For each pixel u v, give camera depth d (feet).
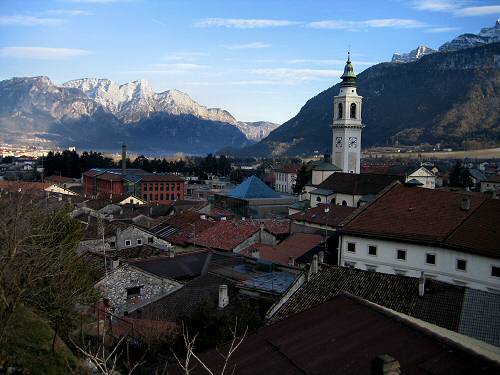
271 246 209.56
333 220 257.96
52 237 97.30
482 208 163.43
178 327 102.63
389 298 107.86
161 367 77.46
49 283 87.04
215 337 92.73
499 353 56.59
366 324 62.80
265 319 110.83
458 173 585.22
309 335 64.13
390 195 185.57
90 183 578.66
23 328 78.59
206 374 62.28
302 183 522.06
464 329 95.09
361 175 360.28
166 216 297.12
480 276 144.15
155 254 188.14
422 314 100.94
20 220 91.91
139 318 120.47
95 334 98.94
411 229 162.71
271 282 133.08
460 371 48.29
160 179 546.67
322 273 119.03
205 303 106.22
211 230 235.81
